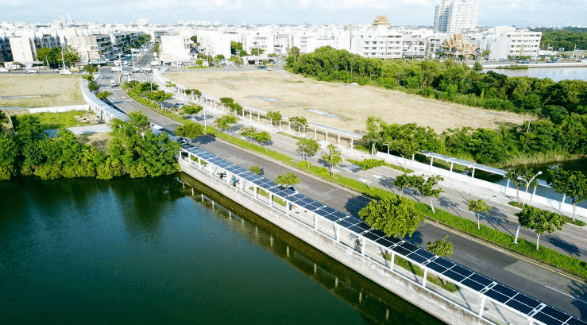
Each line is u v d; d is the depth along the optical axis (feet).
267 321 138.82
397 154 286.05
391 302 148.87
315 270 171.42
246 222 208.95
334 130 298.56
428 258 141.79
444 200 210.79
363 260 155.84
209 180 240.12
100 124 344.69
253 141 305.53
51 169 250.98
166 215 213.87
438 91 523.29
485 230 173.27
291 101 468.34
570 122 312.09
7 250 178.81
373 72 627.87
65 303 146.10
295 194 195.42
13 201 225.97
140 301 147.64
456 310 128.16
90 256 175.22
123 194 236.84
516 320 124.06
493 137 284.20
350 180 229.86
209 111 407.85
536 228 152.35
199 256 176.96
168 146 257.55
